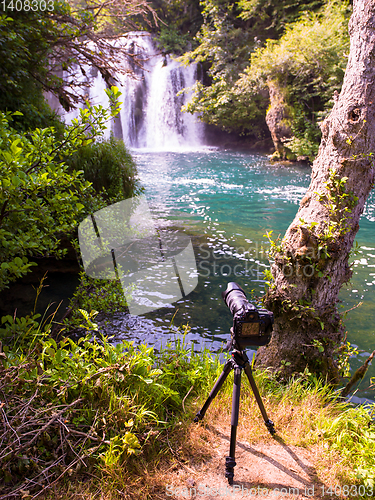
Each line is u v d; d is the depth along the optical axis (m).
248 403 3.01
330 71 21.39
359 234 9.73
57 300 5.48
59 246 5.96
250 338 2.34
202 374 3.25
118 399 2.50
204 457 2.44
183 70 33.22
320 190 3.35
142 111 32.50
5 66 7.12
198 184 16.59
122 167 8.30
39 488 2.00
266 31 29.38
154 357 3.14
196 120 34.06
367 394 3.72
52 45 8.12
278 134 23.45
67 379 2.47
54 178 2.84
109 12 8.66
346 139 3.12
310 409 2.97
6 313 5.08
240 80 26.08
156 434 2.44
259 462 2.43
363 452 2.48
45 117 8.42
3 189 2.43
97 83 27.50
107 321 4.80
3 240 2.73
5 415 2.12
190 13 34.41
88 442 2.28
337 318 3.51
